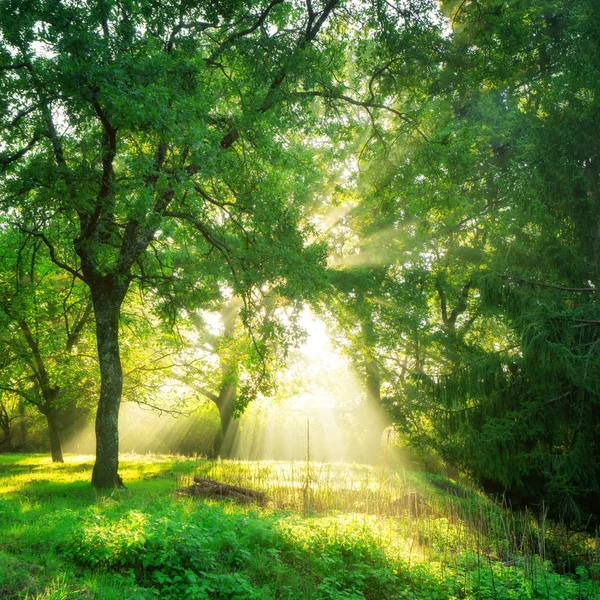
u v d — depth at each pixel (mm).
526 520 12102
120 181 13680
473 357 17797
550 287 16375
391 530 10477
